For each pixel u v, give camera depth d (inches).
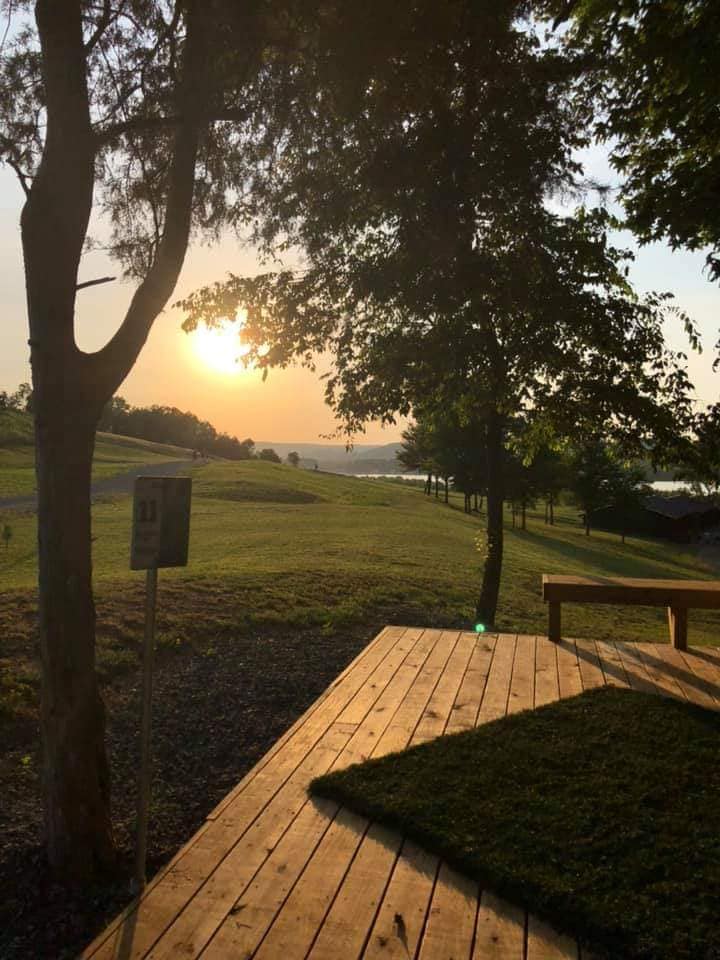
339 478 2817.4
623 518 2154.3
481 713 233.3
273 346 370.6
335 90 243.8
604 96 301.9
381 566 667.4
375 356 382.9
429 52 248.5
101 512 1259.2
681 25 236.1
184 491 152.2
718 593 313.1
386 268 313.4
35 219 156.3
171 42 212.2
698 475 402.3
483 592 453.4
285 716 269.4
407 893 136.1
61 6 159.5
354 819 165.0
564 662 296.4
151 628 149.9
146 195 237.9
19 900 153.1
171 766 227.3
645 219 294.7
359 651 361.1
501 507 455.5
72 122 159.6
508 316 337.4
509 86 271.1
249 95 231.9
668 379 393.1
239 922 127.0
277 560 681.0
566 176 296.7
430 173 274.1
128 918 128.5
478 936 123.3
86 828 157.9
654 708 233.9
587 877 137.6
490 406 405.4
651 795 172.9
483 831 154.8
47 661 157.9
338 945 120.7
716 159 279.6
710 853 146.9
